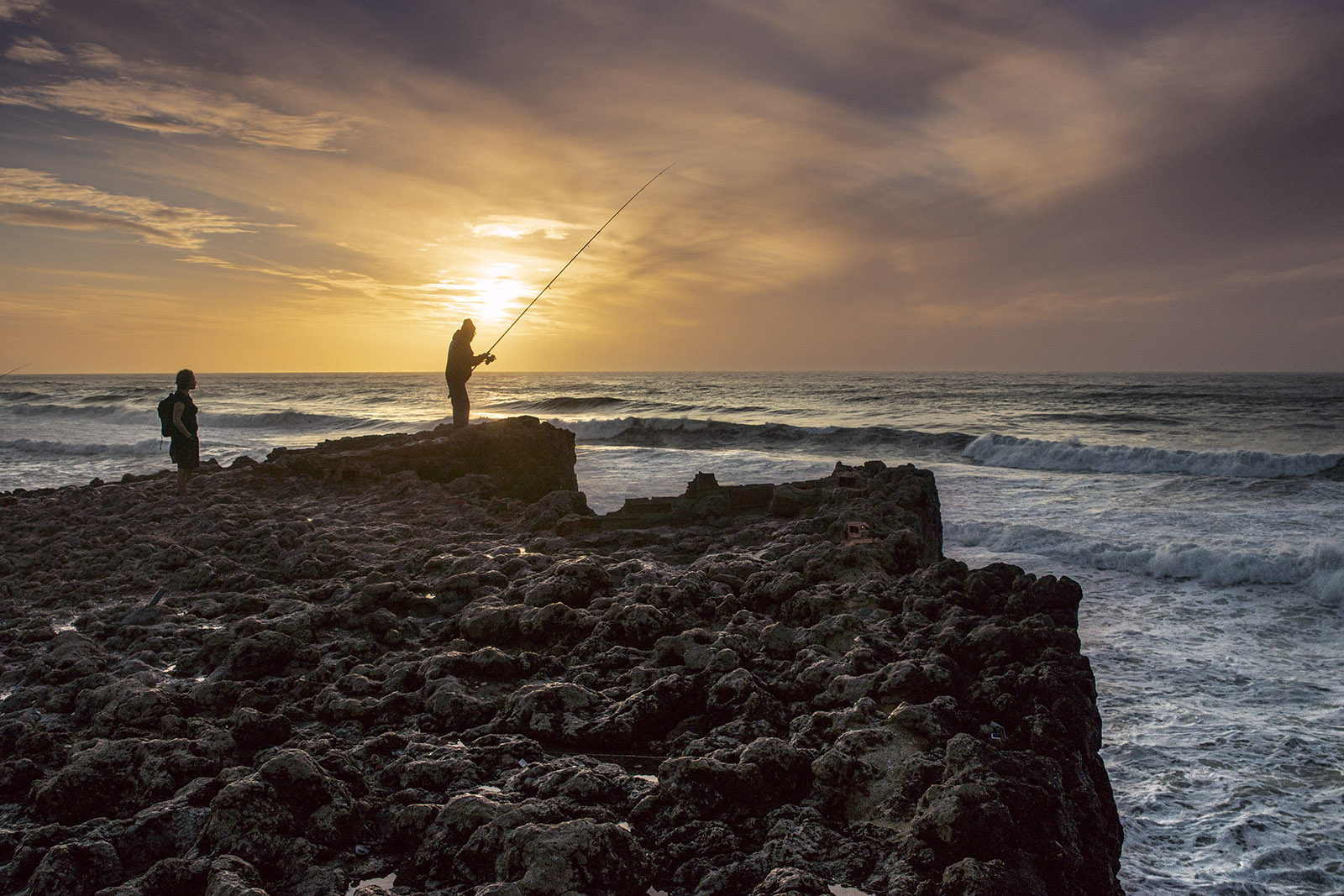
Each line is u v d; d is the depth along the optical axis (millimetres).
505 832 2352
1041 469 24547
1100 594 11586
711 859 2375
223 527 7645
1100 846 2496
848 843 2410
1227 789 6352
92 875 2342
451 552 6402
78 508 9078
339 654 4246
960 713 3027
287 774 2568
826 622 3967
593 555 6238
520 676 3881
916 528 6543
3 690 4043
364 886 2336
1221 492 18156
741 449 31531
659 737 3281
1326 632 9852
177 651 4539
